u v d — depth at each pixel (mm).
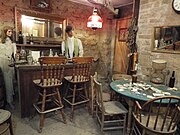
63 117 2352
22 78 2307
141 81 2662
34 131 2109
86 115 2646
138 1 3127
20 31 3391
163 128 1604
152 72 2799
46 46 3729
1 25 3156
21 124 2260
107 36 4902
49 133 2086
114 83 2461
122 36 4594
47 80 2174
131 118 2127
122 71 4652
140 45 3107
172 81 2379
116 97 2623
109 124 2367
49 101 2484
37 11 3602
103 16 4762
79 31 4488
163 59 2672
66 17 4117
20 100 2359
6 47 2922
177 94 2002
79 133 2121
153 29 2793
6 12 3193
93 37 4863
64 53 3342
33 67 2338
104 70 5055
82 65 2557
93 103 2547
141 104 1899
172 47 2510
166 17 2588
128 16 4328
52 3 3812
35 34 3652
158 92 2053
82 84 2873
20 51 3248
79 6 4316
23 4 3391
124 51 4543
